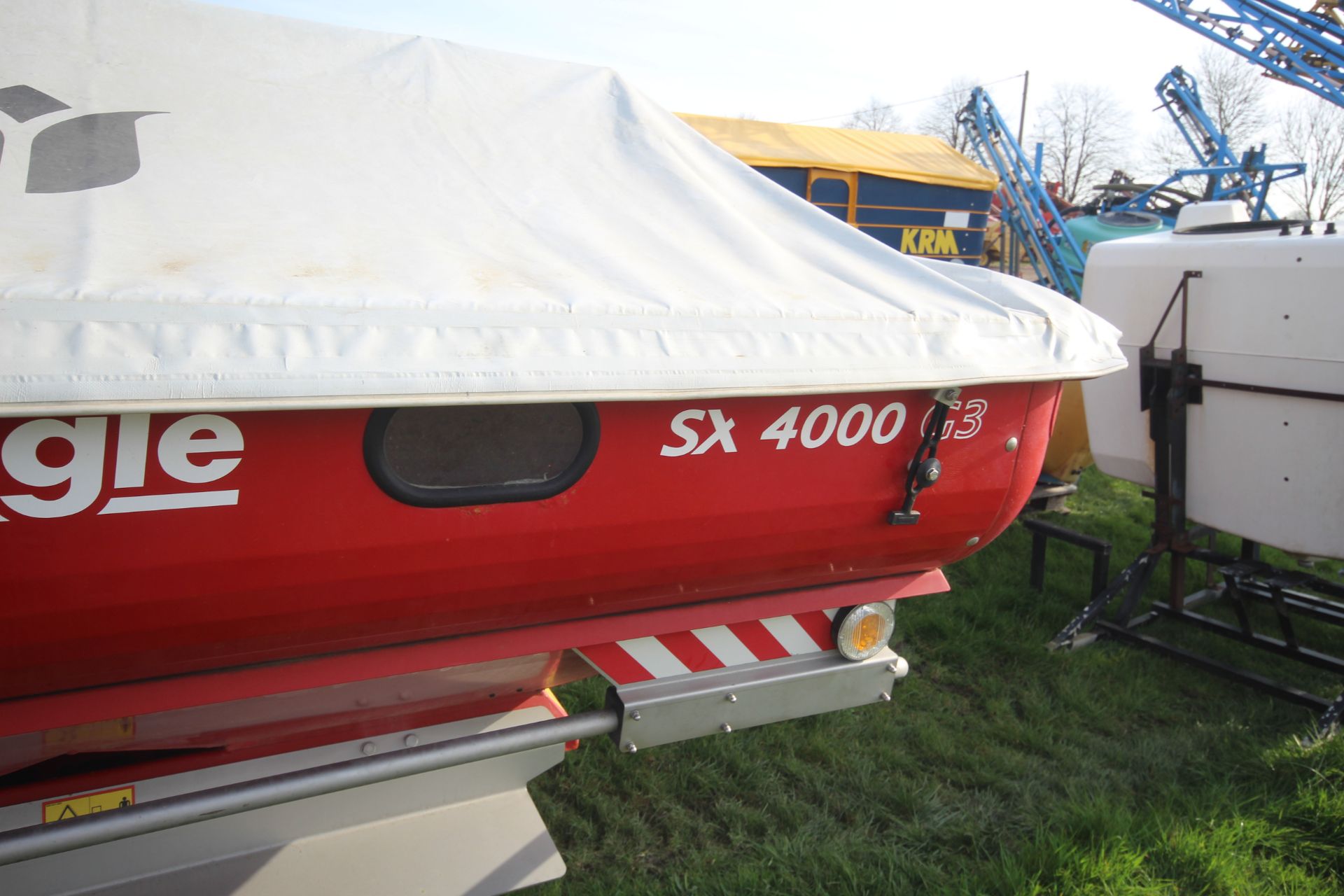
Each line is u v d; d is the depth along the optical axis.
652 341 1.61
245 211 1.69
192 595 1.43
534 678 2.07
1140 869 2.55
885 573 2.31
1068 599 4.53
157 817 1.55
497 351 1.46
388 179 1.95
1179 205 11.50
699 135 2.57
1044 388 2.15
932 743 3.16
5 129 1.68
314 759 1.89
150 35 2.03
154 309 1.27
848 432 1.90
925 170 11.61
